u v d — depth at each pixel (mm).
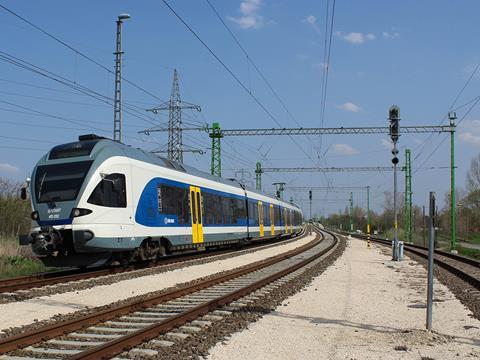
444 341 9227
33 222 18078
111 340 8445
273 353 8289
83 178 18078
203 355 7945
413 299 14328
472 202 82125
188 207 25641
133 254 20406
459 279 19562
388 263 26906
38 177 18547
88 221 17781
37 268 20906
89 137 20031
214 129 46250
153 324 9055
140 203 20469
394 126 27219
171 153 47688
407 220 65375
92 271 19781
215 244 30750
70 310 11727
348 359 8000
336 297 14414
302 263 23469
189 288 14594
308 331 9961
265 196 45781
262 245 44625
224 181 33438
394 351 8492
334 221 176500
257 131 45281
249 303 12773
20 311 11438
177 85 48656
